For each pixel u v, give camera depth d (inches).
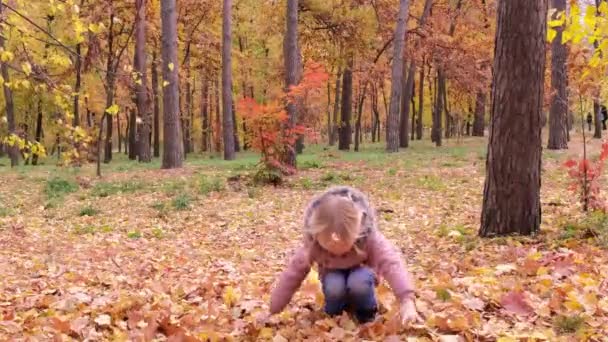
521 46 288.7
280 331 154.9
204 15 1311.5
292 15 772.6
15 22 217.9
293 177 700.0
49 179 776.3
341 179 665.6
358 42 1181.1
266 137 649.0
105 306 195.8
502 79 297.0
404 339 142.3
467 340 140.0
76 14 219.6
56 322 170.2
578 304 159.8
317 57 1222.9
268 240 384.8
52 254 346.0
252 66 1419.8
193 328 169.9
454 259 267.3
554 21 253.3
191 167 867.4
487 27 1284.4
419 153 1002.1
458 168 719.7
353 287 150.3
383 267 144.0
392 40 1230.3
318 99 920.3
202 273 272.5
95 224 475.8
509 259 250.1
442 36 1203.2
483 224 313.0
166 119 867.4
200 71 1534.2
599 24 248.1
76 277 262.4
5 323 174.4
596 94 401.4
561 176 579.5
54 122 238.5
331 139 1756.9
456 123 1967.3
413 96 1815.9
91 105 1291.8
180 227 451.5
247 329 163.3
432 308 167.9
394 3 1233.4
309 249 153.1
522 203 301.0
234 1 1366.9
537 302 169.2
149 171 836.0
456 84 1314.0
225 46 1033.5
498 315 161.6
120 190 649.0
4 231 449.4
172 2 847.7
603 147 350.0
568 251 241.4
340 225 141.2
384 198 530.3
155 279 261.1
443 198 504.4
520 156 298.7
